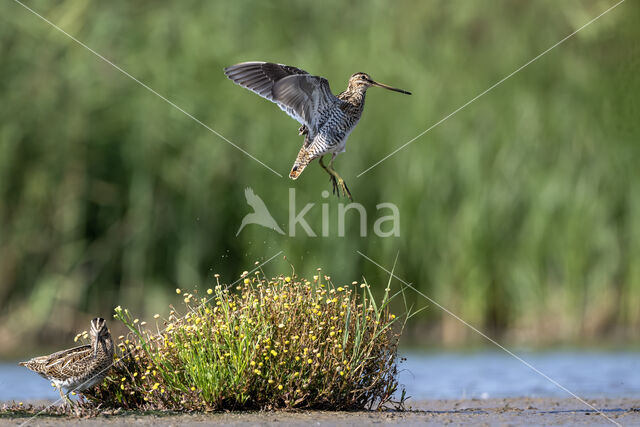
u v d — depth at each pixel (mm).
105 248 17250
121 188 17438
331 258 17156
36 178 17094
